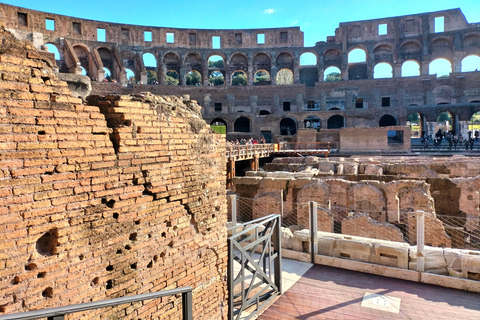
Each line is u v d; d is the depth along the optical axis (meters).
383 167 19.83
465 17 58.53
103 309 4.46
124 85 52.31
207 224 6.24
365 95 55.81
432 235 11.30
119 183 4.69
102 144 4.52
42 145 3.89
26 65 3.87
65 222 4.06
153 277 5.14
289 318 6.86
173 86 54.44
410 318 6.71
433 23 59.62
